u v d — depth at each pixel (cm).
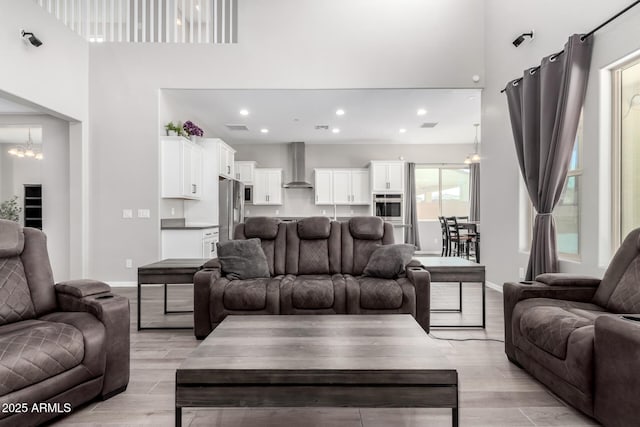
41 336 157
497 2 440
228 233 592
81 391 170
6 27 345
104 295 199
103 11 490
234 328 185
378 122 685
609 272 221
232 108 586
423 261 330
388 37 477
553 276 235
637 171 273
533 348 201
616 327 146
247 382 134
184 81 477
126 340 195
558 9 329
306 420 167
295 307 276
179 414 135
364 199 855
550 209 323
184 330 302
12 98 366
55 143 475
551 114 319
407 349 155
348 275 321
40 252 206
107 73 473
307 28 478
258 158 890
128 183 474
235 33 520
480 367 225
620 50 264
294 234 348
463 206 932
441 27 477
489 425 162
